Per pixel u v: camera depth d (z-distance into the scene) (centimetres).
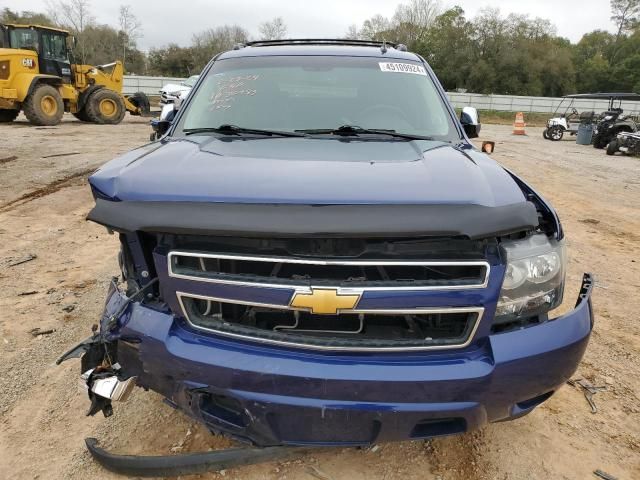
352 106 316
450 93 4656
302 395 188
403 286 183
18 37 1584
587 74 6275
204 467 228
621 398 304
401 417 189
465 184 207
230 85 332
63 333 353
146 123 1959
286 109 313
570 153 1697
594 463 251
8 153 1045
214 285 191
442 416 191
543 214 229
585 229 701
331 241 186
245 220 182
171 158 239
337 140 279
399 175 214
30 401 283
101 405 220
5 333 350
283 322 204
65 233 577
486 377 188
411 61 358
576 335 205
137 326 206
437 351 193
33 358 323
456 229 181
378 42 401
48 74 1625
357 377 184
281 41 397
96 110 1761
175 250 195
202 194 197
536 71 5441
